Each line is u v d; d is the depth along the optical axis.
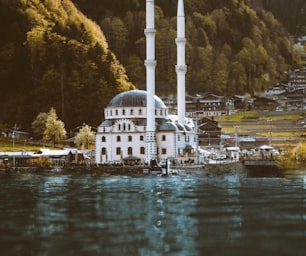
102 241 112.88
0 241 112.56
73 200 177.50
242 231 122.00
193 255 102.31
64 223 131.88
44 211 150.75
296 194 195.38
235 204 165.38
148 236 117.62
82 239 114.44
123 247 108.19
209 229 124.69
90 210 153.00
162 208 157.25
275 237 115.75
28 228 125.25
